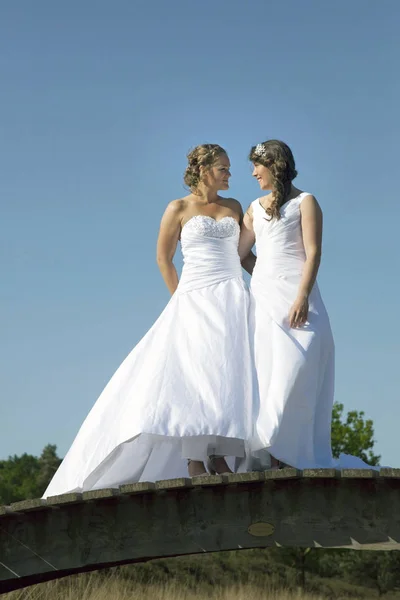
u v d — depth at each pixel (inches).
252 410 241.8
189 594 589.3
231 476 218.8
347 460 271.6
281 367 244.5
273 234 259.9
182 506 230.7
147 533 230.2
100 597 473.4
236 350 249.3
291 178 263.3
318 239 257.4
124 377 258.5
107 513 232.1
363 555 843.4
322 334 255.1
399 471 219.0
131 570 637.3
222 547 228.5
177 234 270.1
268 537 228.2
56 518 233.1
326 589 762.2
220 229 265.3
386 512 227.1
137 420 236.4
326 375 261.7
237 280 263.1
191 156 267.3
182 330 254.4
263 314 255.4
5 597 424.2
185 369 246.7
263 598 658.8
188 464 247.1
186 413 237.6
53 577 261.4
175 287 271.3
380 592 783.1
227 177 267.3
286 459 238.4
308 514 228.5
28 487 1066.1
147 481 237.8
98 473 246.7
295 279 257.4
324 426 259.8
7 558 232.8
